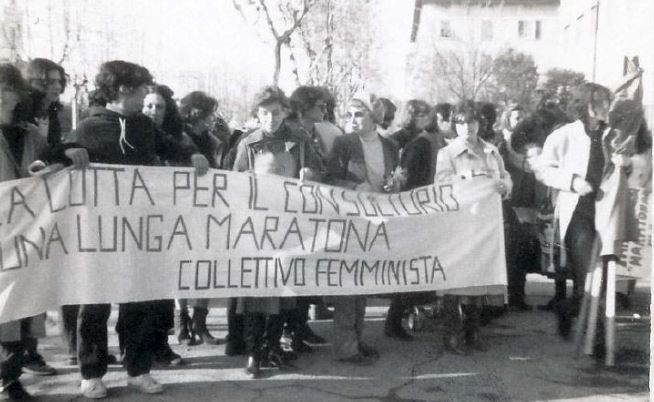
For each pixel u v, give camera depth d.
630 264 5.36
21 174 4.50
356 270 5.12
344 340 5.28
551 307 7.00
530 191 6.49
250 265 4.88
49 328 6.16
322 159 5.66
